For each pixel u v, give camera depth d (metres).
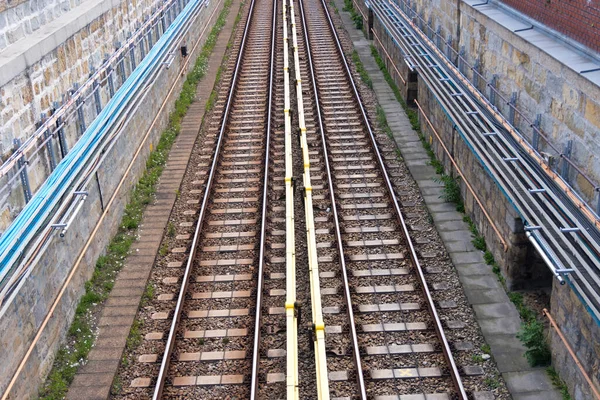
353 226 14.69
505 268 12.29
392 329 11.28
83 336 11.47
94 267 13.24
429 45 18.39
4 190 9.92
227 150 19.14
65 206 11.40
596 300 8.52
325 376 9.23
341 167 17.50
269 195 16.23
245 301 12.27
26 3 11.76
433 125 17.84
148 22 19.05
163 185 16.92
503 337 11.07
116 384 10.43
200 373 10.55
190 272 13.11
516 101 12.20
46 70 11.80
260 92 23.84
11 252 9.40
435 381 10.20
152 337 11.41
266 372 10.48
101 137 13.20
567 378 9.83
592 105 9.28
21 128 10.70
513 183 11.72
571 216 9.44
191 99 23.09
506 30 12.44
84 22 13.81
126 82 16.27
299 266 13.30
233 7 37.22
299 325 11.36
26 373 9.91
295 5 36.78
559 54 10.43
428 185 16.38
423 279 12.35
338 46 27.72
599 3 9.55
